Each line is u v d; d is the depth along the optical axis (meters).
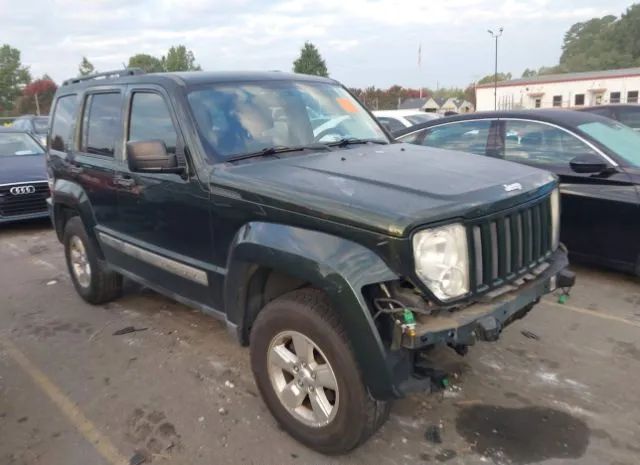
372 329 2.45
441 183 2.86
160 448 3.08
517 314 2.96
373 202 2.58
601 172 5.09
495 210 2.71
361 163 3.30
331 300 2.54
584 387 3.50
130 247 4.20
